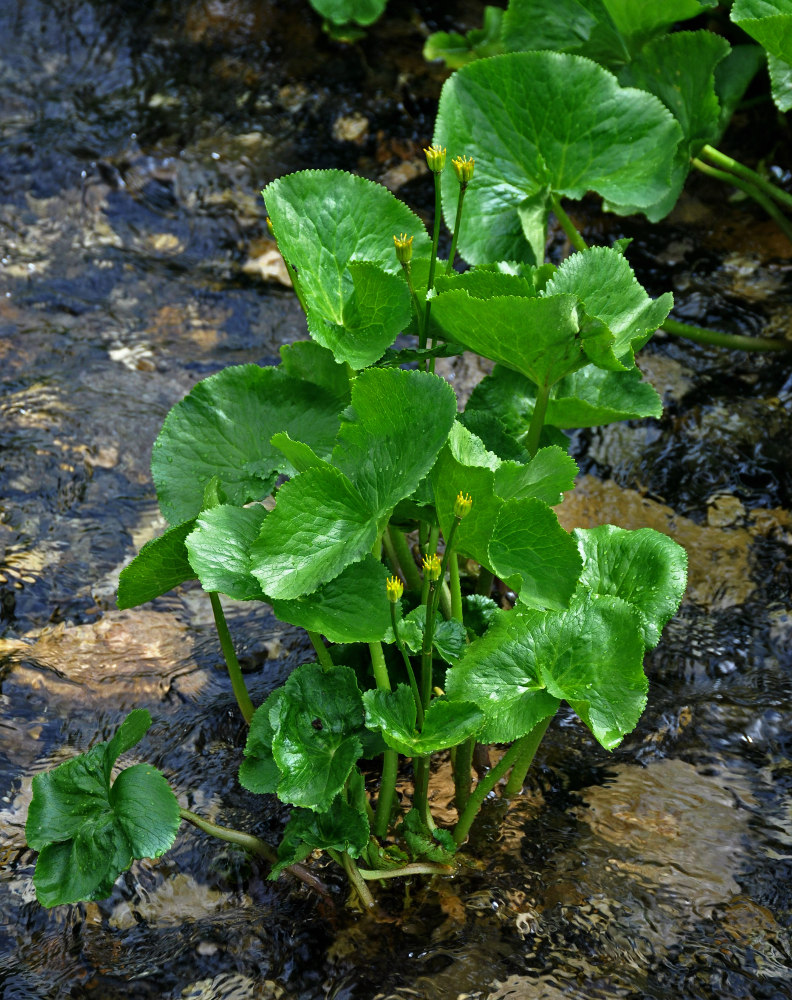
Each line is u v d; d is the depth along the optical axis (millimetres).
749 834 2061
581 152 2205
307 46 2811
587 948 2008
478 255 2219
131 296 2422
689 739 2111
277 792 1958
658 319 2033
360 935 2012
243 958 2006
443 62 2752
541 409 2061
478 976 1993
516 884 2035
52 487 2260
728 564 2211
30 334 2383
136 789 1969
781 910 2025
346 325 2049
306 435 2074
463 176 2029
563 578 1976
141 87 2689
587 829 2064
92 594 2195
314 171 2057
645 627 2010
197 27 2859
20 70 2725
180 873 2043
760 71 2529
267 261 2451
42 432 2297
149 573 2010
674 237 2457
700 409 2318
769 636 2168
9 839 2062
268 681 2143
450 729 1964
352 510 1985
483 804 2074
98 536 2230
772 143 2518
